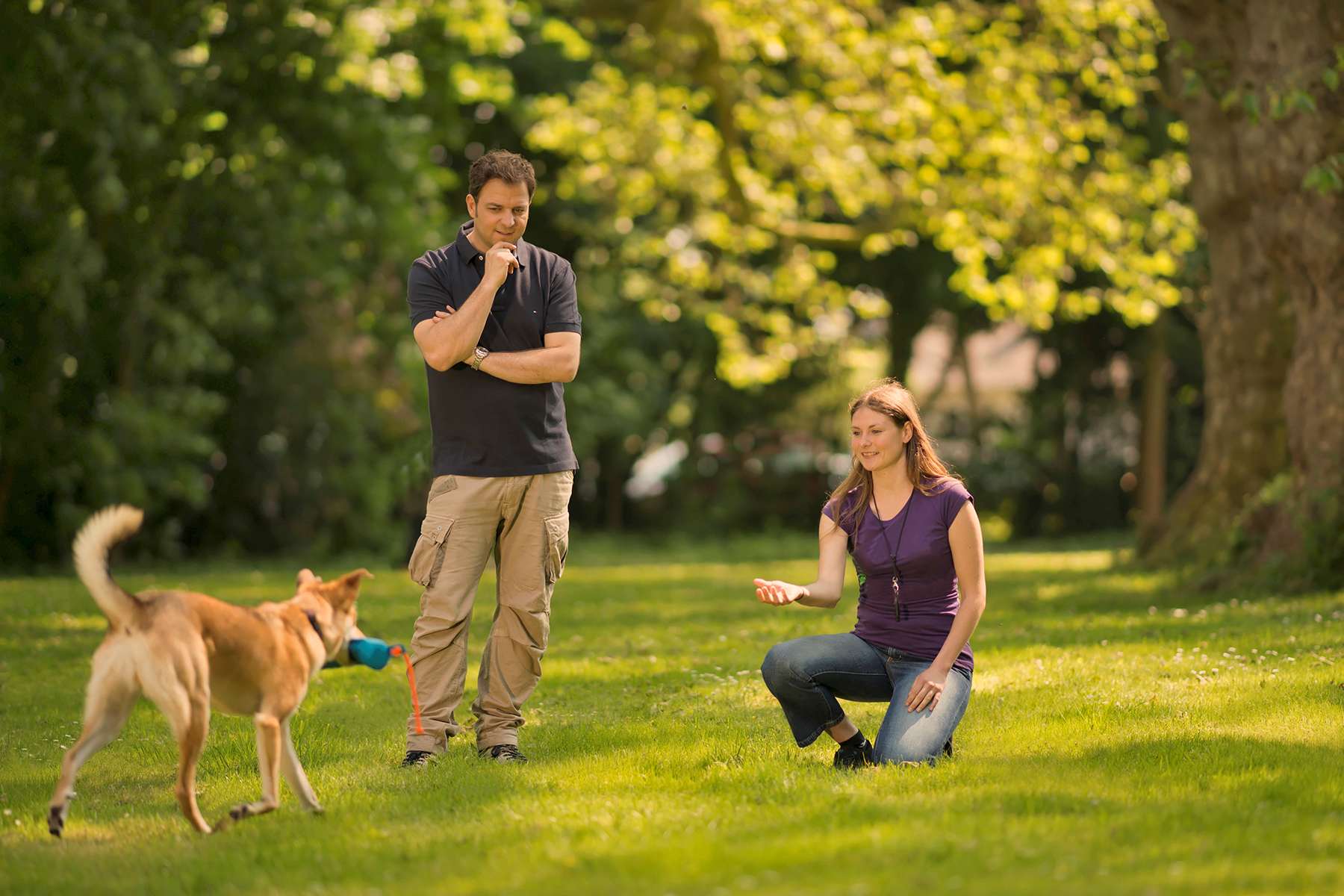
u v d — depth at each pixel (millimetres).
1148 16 16875
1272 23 11547
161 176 19266
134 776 5785
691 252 24328
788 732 6395
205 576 16844
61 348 19609
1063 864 3842
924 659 5520
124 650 4312
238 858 4246
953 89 18141
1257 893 3584
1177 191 20000
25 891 4008
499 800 5004
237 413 23391
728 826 4441
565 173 23594
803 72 19484
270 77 20016
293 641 4672
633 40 20500
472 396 5859
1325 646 8070
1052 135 18094
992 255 19250
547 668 8883
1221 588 12297
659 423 33375
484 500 5871
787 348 24109
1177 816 4406
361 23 20531
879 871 3820
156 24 18172
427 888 3859
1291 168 11422
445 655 5945
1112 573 14914
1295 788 4805
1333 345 11641
